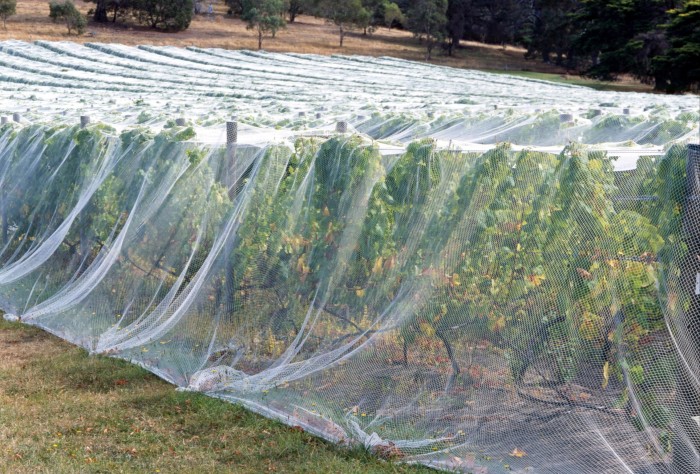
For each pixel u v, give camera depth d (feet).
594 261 14.57
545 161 15.62
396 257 17.51
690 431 13.50
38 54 140.15
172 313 22.74
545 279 15.16
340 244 18.65
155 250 24.02
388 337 17.24
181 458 16.33
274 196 20.71
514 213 15.76
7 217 32.58
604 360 14.42
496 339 15.74
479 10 299.17
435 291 16.63
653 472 13.89
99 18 253.85
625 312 14.15
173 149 24.20
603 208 14.58
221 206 22.30
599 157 14.97
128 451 16.70
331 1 270.67
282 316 19.97
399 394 16.90
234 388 19.95
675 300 13.53
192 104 57.36
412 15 272.92
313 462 15.85
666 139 37.55
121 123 38.96
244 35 260.83
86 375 21.90
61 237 28.02
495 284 15.81
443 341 16.44
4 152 33.58
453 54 279.28
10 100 66.85
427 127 39.22
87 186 27.89
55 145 30.27
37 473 15.55
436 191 17.15
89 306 25.77
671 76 180.86
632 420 14.05
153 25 254.27
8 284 30.35
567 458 14.73
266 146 21.16
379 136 40.91
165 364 22.15
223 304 21.36
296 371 18.70
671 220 13.60
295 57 164.25
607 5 197.98
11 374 21.94
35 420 18.42
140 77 112.98
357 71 138.00
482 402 15.79
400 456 16.11
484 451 15.56
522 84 115.34
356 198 18.60
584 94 85.05
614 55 194.70
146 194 24.67
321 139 21.24
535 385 15.20
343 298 18.42
